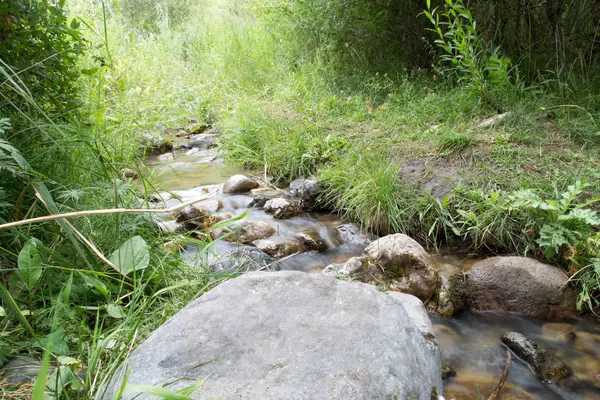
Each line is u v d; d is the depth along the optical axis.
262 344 1.49
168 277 2.40
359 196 3.77
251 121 5.77
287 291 1.71
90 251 2.26
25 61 2.47
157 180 4.89
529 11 5.34
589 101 4.49
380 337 1.52
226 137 5.86
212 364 1.43
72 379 1.50
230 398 1.30
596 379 2.14
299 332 1.53
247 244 3.41
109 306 1.95
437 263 3.11
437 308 2.74
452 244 3.41
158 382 1.38
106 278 2.18
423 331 1.97
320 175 4.36
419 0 6.50
